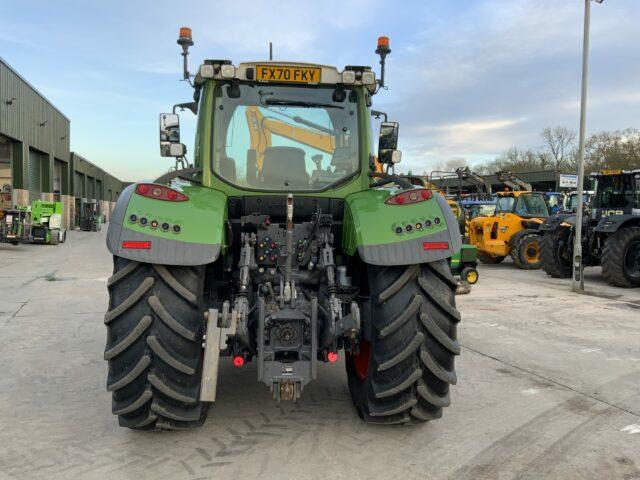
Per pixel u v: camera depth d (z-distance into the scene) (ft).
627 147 153.38
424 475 8.89
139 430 10.34
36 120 87.15
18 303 24.62
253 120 11.62
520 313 23.18
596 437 10.56
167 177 10.40
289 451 9.64
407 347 9.22
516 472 9.08
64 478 8.59
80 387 12.98
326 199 11.61
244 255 10.27
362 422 10.98
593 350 17.10
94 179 161.99
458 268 31.81
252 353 9.87
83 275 35.22
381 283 9.53
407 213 9.68
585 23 29.09
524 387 13.50
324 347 9.61
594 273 38.86
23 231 60.08
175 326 8.77
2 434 10.21
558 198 57.00
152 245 8.72
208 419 11.03
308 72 11.50
